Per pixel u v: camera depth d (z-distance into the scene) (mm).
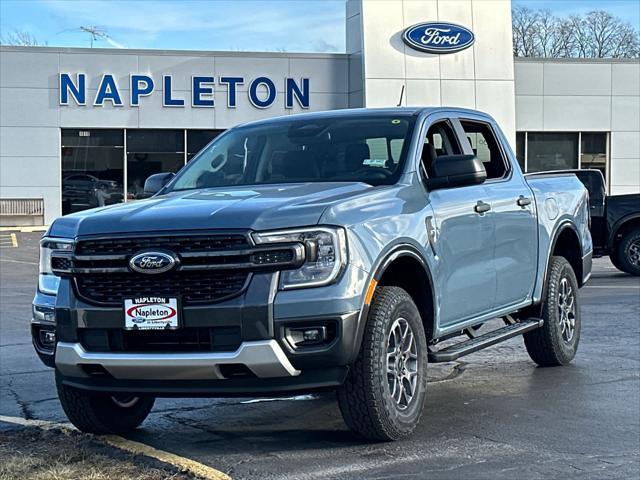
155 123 32312
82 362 5457
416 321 5953
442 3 32625
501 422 6453
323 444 5918
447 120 7156
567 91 34656
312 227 5227
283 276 5156
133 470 5285
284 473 5301
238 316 5109
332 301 5168
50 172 31922
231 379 5246
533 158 34812
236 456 5695
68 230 5645
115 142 32281
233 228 5176
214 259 5168
